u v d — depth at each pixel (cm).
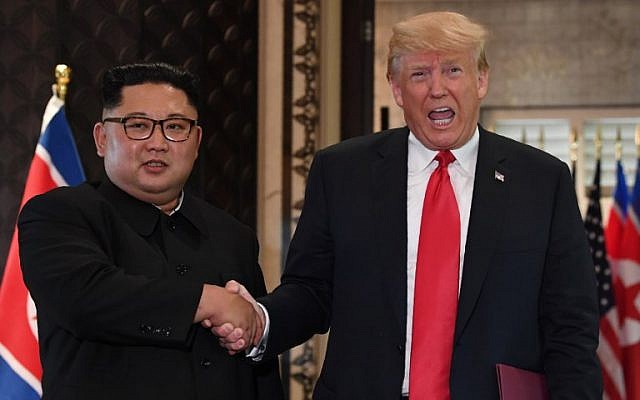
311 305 261
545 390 240
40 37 446
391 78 254
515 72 916
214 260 254
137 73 250
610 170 904
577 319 242
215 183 503
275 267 540
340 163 261
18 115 444
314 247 260
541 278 245
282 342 256
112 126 248
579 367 238
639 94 900
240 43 522
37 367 354
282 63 547
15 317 355
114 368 231
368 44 569
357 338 245
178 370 235
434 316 239
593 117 908
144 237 247
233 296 238
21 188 441
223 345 241
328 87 561
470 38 244
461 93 244
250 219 532
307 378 539
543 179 252
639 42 901
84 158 446
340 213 254
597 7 907
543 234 246
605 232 618
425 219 246
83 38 454
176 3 483
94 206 244
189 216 255
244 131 527
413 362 238
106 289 226
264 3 546
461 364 237
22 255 240
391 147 258
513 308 241
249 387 254
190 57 488
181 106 250
